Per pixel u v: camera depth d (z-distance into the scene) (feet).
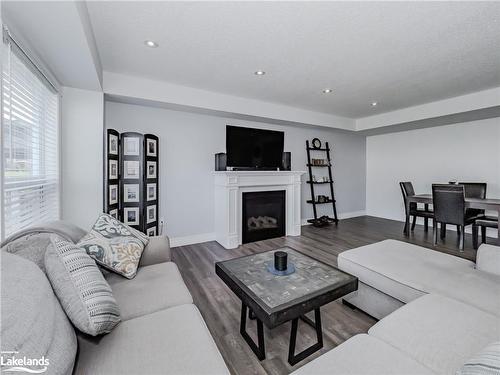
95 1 5.13
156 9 5.47
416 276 5.05
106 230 5.53
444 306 3.93
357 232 14.28
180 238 11.87
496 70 8.82
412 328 3.46
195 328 3.48
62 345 2.45
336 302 6.71
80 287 3.19
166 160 11.32
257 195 12.70
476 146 13.62
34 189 5.98
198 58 7.86
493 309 3.87
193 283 7.81
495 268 5.07
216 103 11.15
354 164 19.03
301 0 5.22
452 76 9.34
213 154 12.53
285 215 13.71
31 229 4.26
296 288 4.60
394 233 13.96
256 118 12.91
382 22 6.00
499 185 12.84
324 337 5.28
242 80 9.71
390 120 14.58
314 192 16.92
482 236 11.40
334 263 9.50
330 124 15.25
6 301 2.22
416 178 16.44
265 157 13.57
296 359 4.58
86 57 5.96
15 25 4.56
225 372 2.73
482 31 6.41
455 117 12.72
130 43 6.89
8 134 4.41
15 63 4.85
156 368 2.75
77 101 8.18
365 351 3.07
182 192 11.81
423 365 2.88
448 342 3.15
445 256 6.09
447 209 11.00
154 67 8.48
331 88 10.59
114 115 10.04
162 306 4.12
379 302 5.71
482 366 2.03
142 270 5.51
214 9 5.49
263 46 7.13
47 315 2.53
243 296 4.51
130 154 9.76
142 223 9.89
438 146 15.24
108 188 8.89
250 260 6.07
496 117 12.84
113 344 3.12
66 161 8.01
